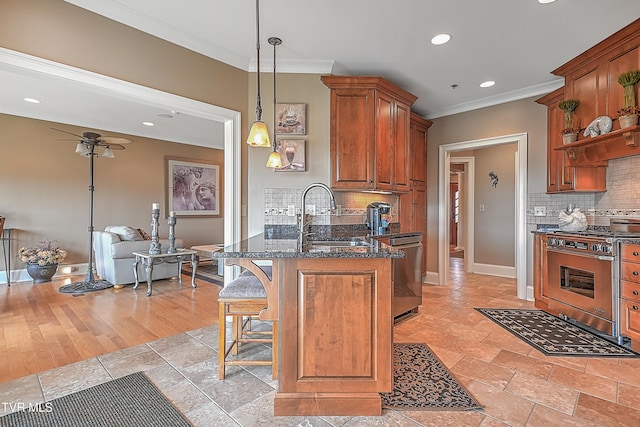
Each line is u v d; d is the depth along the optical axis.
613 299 2.50
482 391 1.88
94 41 2.30
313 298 1.67
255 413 1.68
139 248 4.41
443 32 2.71
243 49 2.99
